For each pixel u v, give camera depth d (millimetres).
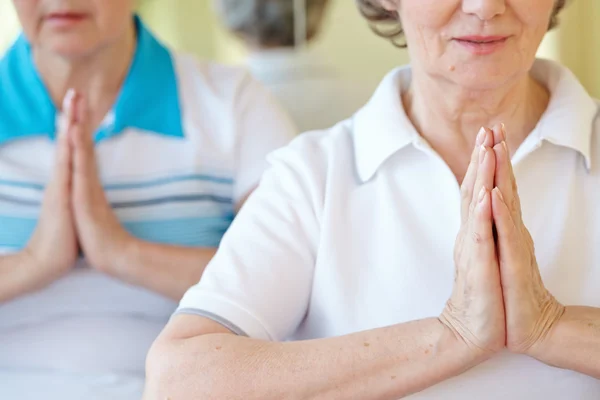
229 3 2664
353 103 2648
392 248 1380
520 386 1295
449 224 1370
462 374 1294
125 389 1827
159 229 1939
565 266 1336
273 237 1392
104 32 1877
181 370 1251
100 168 1938
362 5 1530
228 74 2035
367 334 1241
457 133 1398
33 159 1956
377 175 1416
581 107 1381
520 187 1362
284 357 1231
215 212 1965
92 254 1871
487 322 1183
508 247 1165
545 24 1292
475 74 1289
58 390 1835
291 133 2010
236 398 1221
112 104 1982
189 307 1343
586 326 1200
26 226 1939
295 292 1389
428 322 1238
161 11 4801
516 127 1398
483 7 1229
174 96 1981
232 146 1958
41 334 1907
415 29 1326
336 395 1211
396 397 1215
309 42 2719
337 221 1395
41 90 1967
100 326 1896
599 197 1345
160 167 1945
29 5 1845
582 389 1298
